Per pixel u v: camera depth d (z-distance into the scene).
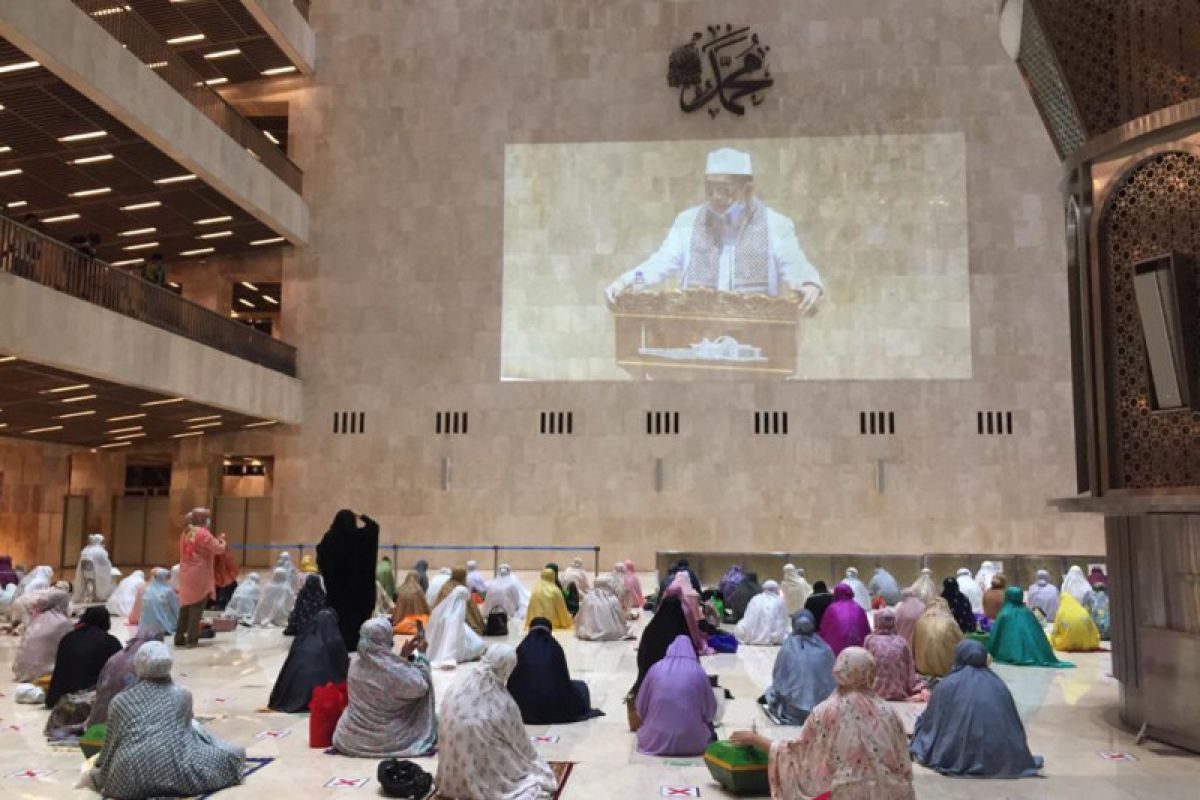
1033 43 9.32
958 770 7.14
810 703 8.91
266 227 26.39
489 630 14.70
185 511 28.30
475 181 27.91
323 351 27.88
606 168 27.56
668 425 26.77
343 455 27.52
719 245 27.05
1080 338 8.93
